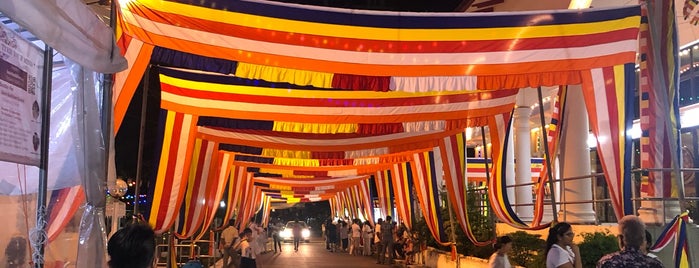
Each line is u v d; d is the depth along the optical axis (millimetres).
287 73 7980
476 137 28141
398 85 8156
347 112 12258
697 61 14164
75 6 3959
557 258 6258
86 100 4703
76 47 4000
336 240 35875
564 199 14609
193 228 13523
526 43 8070
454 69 8094
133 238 3332
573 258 6449
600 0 13664
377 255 26375
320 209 75625
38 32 3451
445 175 14977
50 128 4652
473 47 8055
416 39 7988
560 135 11484
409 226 20047
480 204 19172
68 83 4715
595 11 8062
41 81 4070
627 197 7832
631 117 7941
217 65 7730
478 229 17578
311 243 46812
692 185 14508
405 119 12359
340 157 16188
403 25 7949
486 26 8023
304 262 25938
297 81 7988
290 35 7770
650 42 10102
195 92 11570
